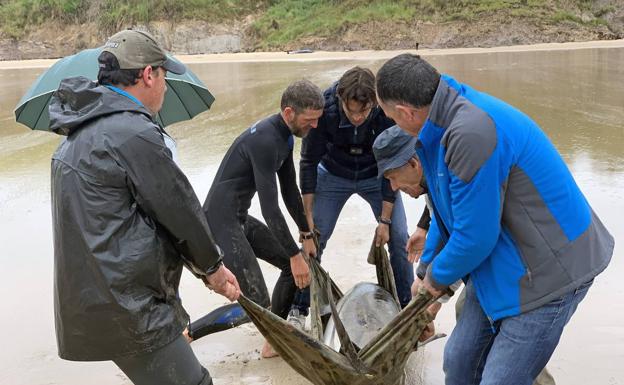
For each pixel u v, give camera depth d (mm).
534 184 2494
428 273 2854
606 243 2707
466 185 2422
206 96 4316
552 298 2553
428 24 37594
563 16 36750
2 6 46312
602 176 7168
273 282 5047
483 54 27500
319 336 3508
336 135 4074
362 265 5230
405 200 6621
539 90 14203
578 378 3627
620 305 4367
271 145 3561
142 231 2615
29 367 4059
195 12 42750
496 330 2807
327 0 42188
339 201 4367
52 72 3982
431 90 2527
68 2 45125
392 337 3115
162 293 2719
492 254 2635
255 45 41375
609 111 11219
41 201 7375
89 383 3859
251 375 3863
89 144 2582
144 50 2760
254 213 6516
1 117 13766
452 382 3037
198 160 8922
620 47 28500
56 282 2670
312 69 22531
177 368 2801
